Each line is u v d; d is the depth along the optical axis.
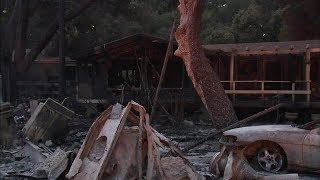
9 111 12.55
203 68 14.44
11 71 27.06
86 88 23.20
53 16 33.28
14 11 27.23
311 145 8.67
